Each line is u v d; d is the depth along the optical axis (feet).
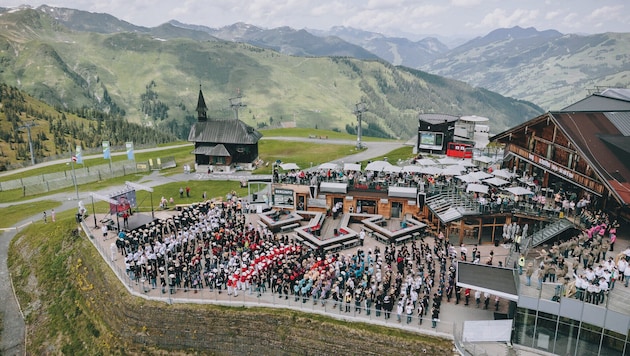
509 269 140.46
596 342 116.47
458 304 142.92
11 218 271.08
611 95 246.27
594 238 150.71
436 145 332.19
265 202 235.40
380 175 243.60
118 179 337.31
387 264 164.76
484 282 132.16
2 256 231.50
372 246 188.14
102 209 261.24
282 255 163.32
